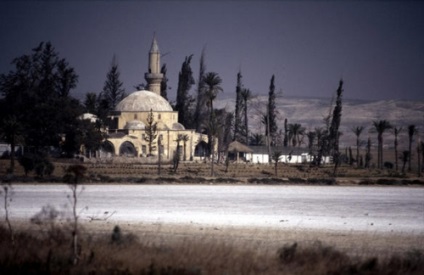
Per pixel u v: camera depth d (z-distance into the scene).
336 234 72.94
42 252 54.81
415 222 87.88
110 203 107.19
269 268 51.59
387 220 89.69
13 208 95.75
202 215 91.19
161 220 83.81
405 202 118.50
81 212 90.38
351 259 55.47
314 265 52.09
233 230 73.75
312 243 63.44
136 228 73.94
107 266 51.59
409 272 51.69
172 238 65.06
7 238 60.06
